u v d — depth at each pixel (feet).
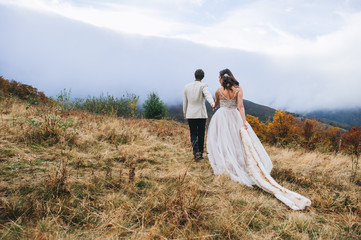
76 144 13.02
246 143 10.90
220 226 6.88
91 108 34.30
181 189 8.24
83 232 6.07
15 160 9.55
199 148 14.93
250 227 7.14
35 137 12.42
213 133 12.51
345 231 7.21
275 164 14.48
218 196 8.99
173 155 14.67
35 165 9.46
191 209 7.29
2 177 8.02
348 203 9.02
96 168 10.45
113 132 16.28
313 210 8.57
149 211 7.36
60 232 5.93
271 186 9.83
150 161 12.82
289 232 6.82
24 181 7.97
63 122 14.20
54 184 7.69
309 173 12.94
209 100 13.33
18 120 14.25
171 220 6.76
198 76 14.53
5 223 5.87
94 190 8.29
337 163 15.24
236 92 12.11
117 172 10.28
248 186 10.39
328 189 10.66
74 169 9.82
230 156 11.75
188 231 6.48
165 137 19.67
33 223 6.11
